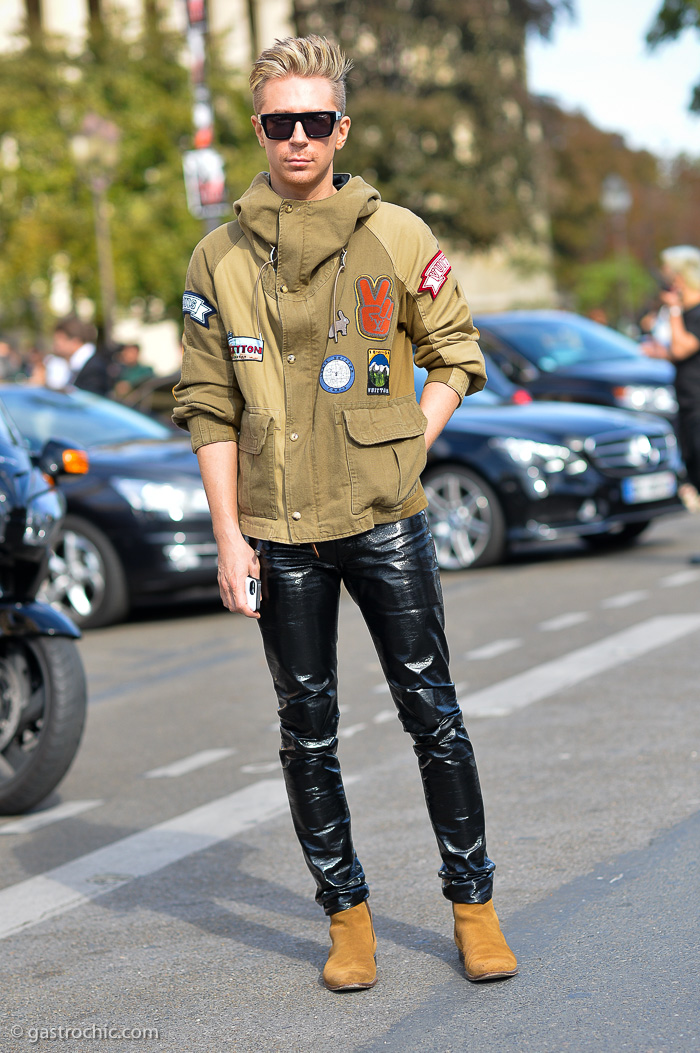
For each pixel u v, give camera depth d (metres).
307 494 7.35
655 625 17.58
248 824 10.95
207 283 7.50
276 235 7.26
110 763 13.38
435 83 104.38
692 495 32.00
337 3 101.81
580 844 9.73
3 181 67.56
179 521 20.94
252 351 7.37
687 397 22.72
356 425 7.29
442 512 24.30
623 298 136.88
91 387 31.64
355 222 7.26
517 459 23.64
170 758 13.35
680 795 10.63
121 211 67.81
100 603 21.08
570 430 24.02
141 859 10.33
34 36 72.06
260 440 7.38
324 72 7.20
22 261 66.25
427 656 7.51
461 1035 6.95
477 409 25.58
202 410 7.58
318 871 7.76
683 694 13.86
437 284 7.48
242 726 14.41
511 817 10.48
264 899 9.29
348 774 12.10
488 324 33.94
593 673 15.13
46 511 12.25
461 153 105.75
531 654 16.48
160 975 8.12
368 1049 6.90
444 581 23.11
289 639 7.52
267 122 7.18
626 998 7.20
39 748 11.73
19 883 10.04
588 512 23.84
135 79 70.19
